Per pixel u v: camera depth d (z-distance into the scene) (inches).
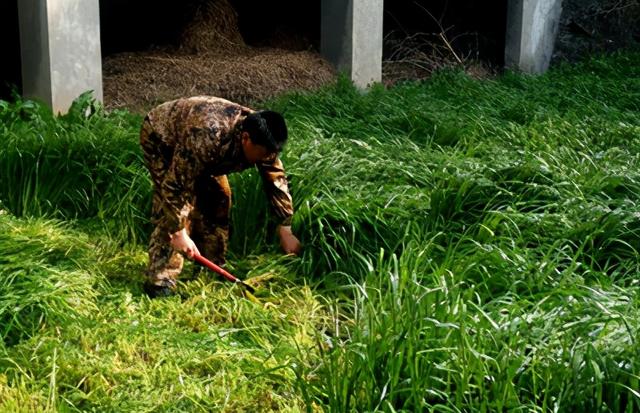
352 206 316.2
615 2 646.5
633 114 456.1
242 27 573.3
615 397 230.5
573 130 412.8
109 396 242.5
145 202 327.6
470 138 386.9
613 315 250.4
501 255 286.2
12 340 261.9
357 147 373.1
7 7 455.2
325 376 244.7
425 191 331.6
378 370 243.0
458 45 609.9
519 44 587.2
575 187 327.3
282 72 485.4
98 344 260.1
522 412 231.3
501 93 478.0
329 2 503.5
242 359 257.8
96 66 410.0
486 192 327.0
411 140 398.6
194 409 241.4
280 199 288.4
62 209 330.0
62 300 269.6
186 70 470.0
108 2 530.9
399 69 573.3
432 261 292.2
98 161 337.7
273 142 263.7
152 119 276.4
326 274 306.7
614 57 612.7
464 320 248.4
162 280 289.4
